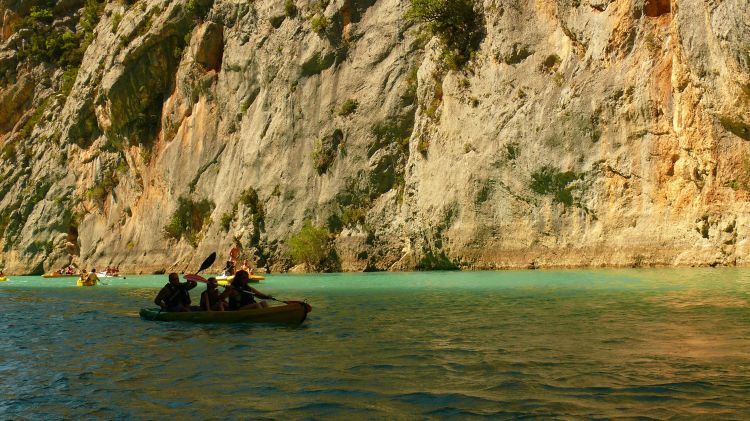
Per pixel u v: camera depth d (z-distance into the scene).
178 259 49.03
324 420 6.05
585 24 29.33
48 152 62.78
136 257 51.75
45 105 67.06
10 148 66.19
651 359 8.12
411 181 37.22
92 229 56.66
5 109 68.06
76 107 59.41
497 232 31.98
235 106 47.53
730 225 23.72
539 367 7.89
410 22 40.03
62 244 58.47
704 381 6.90
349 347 9.82
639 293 16.25
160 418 6.34
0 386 7.92
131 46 52.31
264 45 45.75
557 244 29.67
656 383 6.89
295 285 25.42
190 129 50.22
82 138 60.44
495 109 32.62
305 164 42.00
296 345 10.20
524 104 31.38
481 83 33.94
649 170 26.62
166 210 50.75
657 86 26.28
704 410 5.91
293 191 41.94
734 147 23.50
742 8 20.09
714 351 8.48
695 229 24.98
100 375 8.45
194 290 25.50
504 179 31.69
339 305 16.53
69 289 29.47
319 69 42.62
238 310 13.39
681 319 11.44
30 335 12.61
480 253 32.47
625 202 27.42
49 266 58.12
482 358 8.58
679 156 25.81
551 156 29.69
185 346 10.54
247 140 45.47
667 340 9.39
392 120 39.12
